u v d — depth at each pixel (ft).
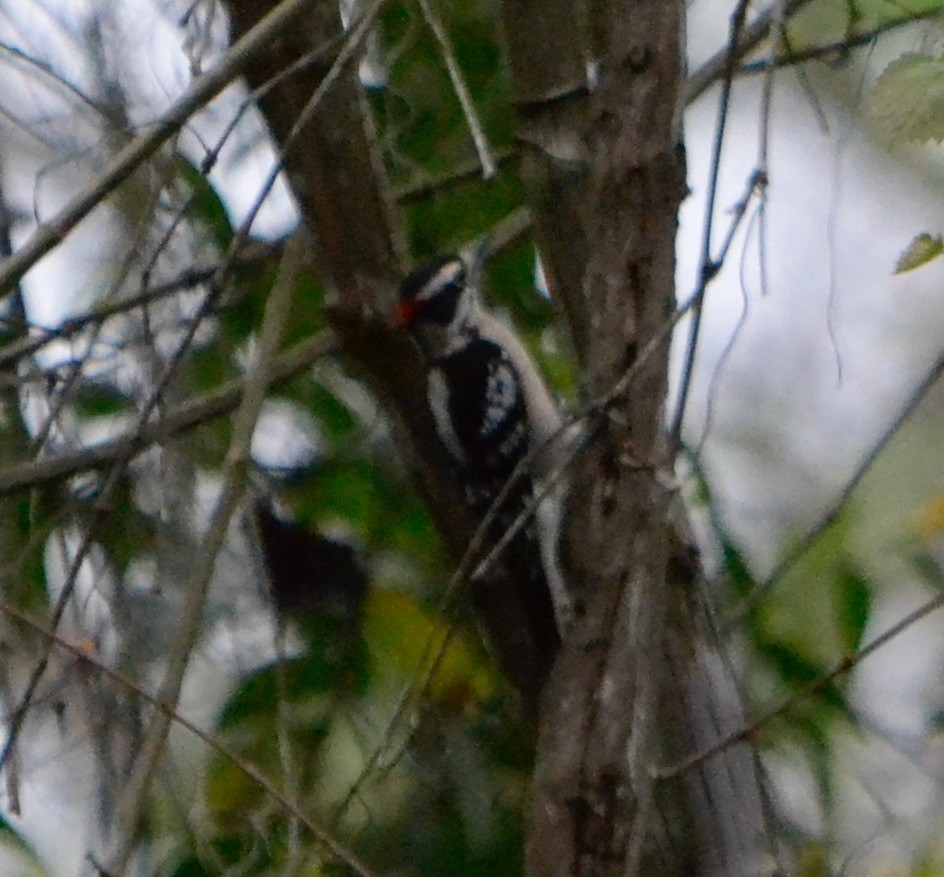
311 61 15.34
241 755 19.27
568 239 15.84
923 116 12.84
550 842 12.50
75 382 17.01
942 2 16.03
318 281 19.88
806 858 18.76
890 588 22.12
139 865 19.13
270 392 19.60
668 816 16.06
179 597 18.90
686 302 11.23
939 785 19.67
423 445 18.65
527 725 18.71
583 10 16.56
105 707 18.06
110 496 15.15
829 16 19.51
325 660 19.81
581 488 12.82
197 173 19.58
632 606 12.25
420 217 21.27
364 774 14.17
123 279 17.24
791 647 19.39
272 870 18.35
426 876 18.97
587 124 14.99
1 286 13.08
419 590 20.24
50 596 19.27
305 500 20.36
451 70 13.76
